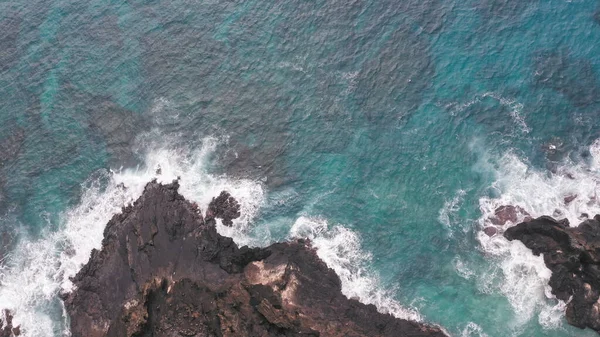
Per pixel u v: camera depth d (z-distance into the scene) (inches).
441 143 2650.1
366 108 2795.3
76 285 2452.0
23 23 3344.0
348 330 2119.8
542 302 2213.3
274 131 2778.1
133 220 2471.7
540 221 2317.9
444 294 2284.7
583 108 2647.6
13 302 2465.6
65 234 2596.0
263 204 2554.1
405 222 2474.2
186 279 2230.6
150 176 2664.9
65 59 3152.1
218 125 2819.9
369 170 2625.5
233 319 2110.0
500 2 3048.7
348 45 3004.4
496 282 2285.9
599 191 2377.0
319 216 2507.4
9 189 2780.5
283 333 2117.4
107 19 3287.4
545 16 2957.7
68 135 2893.7
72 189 2723.9
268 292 2175.2
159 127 2842.0
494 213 2427.4
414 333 2167.8
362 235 2449.6
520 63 2822.3
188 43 3117.6
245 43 3080.7
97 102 2972.4
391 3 3137.3
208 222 2454.5
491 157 2571.4
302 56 2999.5
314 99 2856.8
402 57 2923.2
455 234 2422.5
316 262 2356.1
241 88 2930.6
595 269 2123.5
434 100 2770.7
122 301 2262.6
